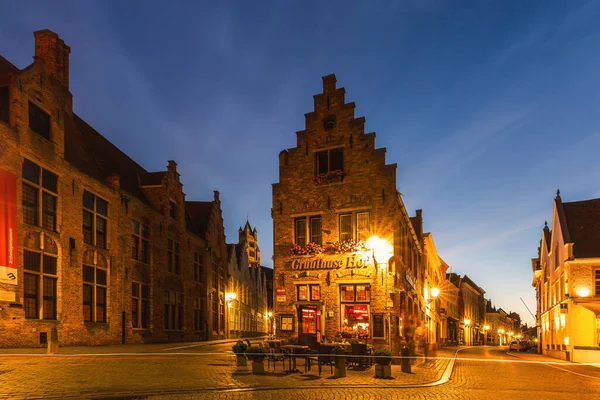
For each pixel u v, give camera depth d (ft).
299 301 73.77
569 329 88.28
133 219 88.69
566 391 40.86
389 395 35.24
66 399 28.89
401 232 80.02
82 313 70.64
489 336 338.13
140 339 87.25
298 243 76.64
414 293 92.73
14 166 58.49
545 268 125.18
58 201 67.05
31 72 63.26
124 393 31.17
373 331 68.54
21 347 56.90
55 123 67.77
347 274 71.56
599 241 91.66
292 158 78.59
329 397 33.40
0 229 55.06
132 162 111.14
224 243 146.82
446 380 45.83
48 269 64.18
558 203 102.37
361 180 73.56
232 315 156.15
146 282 92.17
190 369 43.83
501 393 38.45
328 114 77.56
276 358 49.83
